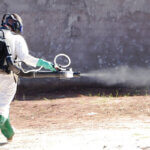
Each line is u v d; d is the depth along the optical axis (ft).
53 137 52.03
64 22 147.33
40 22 146.82
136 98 99.55
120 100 96.22
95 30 147.54
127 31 147.95
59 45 146.00
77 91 129.80
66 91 130.52
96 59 143.23
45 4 147.33
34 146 45.39
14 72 45.34
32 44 145.69
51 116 80.59
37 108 91.86
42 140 49.70
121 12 148.25
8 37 45.75
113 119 70.23
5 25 47.01
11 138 50.57
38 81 134.62
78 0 147.54
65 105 92.73
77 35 146.82
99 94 121.60
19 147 45.80
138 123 62.44
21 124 73.05
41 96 121.80
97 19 147.64
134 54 144.36
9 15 47.65
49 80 134.92
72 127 64.03
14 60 46.06
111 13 147.95
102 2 147.33
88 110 83.51
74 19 147.33
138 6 148.36
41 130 63.31
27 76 45.03
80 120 72.33
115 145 41.29
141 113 75.66
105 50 145.07
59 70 45.70
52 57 144.46
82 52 144.66
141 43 146.51
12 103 102.73
